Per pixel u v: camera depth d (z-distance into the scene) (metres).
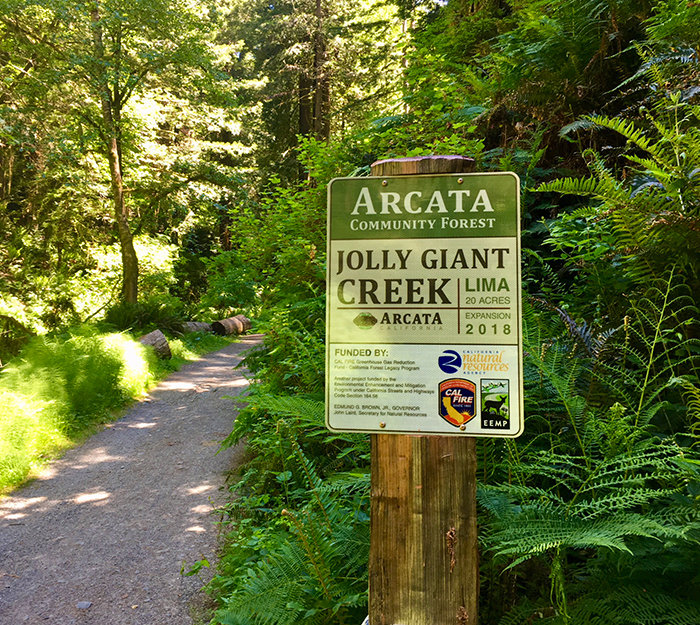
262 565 2.52
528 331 2.47
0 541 4.02
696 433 2.14
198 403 7.92
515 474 2.04
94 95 13.80
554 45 4.30
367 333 1.58
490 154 4.37
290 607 2.02
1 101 13.91
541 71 4.28
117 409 7.41
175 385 9.20
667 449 1.85
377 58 16.38
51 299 14.30
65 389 6.94
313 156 5.50
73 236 18.14
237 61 29.75
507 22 6.16
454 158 1.57
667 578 1.71
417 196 1.58
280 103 20.50
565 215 3.17
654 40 3.40
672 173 2.53
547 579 1.91
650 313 2.47
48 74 12.82
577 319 2.82
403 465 1.54
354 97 19.75
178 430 6.62
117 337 9.38
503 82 4.62
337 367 1.59
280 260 5.18
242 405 7.51
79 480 5.17
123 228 15.21
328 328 1.60
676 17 3.10
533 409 2.33
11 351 11.62
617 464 1.95
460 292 1.55
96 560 3.69
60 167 14.35
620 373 2.32
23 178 19.03
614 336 2.43
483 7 7.05
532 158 3.64
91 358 7.79
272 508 3.51
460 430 1.52
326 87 19.38
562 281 3.81
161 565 3.57
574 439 2.25
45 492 4.91
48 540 4.01
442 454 1.53
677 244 2.44
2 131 12.39
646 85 3.56
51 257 17.05
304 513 2.38
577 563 1.97
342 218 1.61
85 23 12.98
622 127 2.71
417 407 1.55
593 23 4.13
